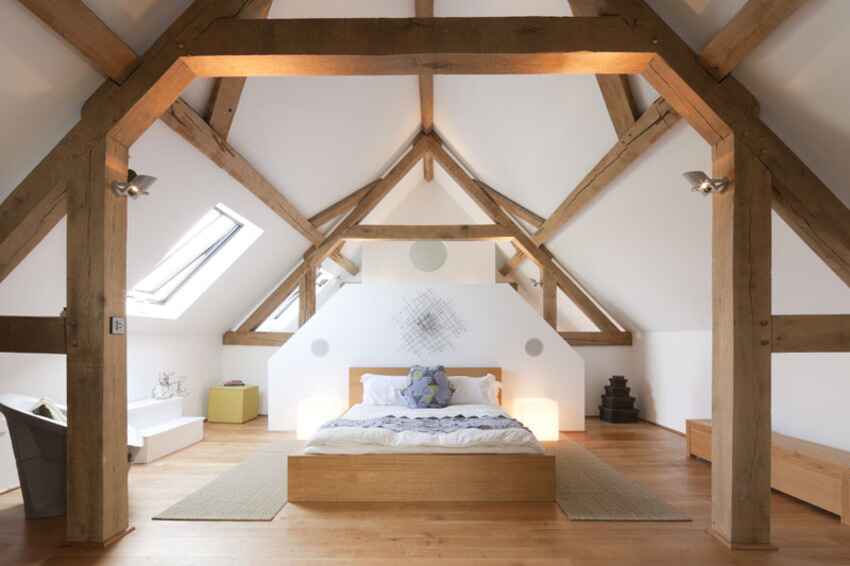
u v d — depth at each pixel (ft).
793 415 13.60
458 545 9.23
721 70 9.02
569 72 9.73
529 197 20.16
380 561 8.59
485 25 9.07
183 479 13.15
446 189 26.76
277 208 17.21
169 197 13.04
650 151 12.00
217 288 19.34
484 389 18.25
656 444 17.54
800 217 9.29
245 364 23.34
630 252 16.63
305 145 16.15
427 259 26.17
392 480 11.62
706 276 14.80
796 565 8.43
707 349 17.61
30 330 9.12
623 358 23.41
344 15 13.05
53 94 8.82
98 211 9.10
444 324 20.48
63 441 10.47
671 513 10.73
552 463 11.65
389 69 9.59
